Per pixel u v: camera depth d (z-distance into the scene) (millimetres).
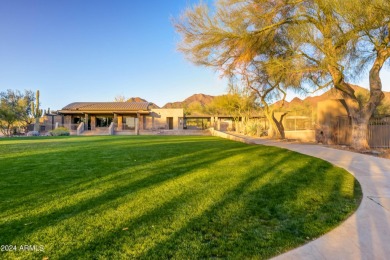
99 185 5738
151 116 41375
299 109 30281
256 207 4355
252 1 12406
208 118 47562
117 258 2850
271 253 2951
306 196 4918
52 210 4234
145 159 9422
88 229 3541
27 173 6996
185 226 3641
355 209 4266
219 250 3014
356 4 8852
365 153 11328
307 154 10516
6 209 4277
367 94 20922
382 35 10375
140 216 3988
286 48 14367
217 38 12680
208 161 8891
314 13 11586
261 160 9047
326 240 3246
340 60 11297
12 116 39312
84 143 17000
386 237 3316
